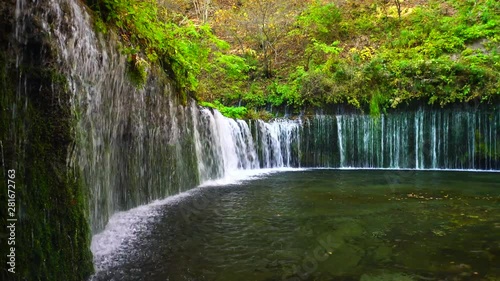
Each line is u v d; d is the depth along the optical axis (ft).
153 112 19.85
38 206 8.77
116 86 15.17
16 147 8.43
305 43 56.18
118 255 12.29
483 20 45.24
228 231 15.21
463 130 36.35
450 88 36.47
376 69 40.16
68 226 9.57
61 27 10.16
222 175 31.63
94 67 12.59
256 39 57.06
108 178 14.99
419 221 16.66
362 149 39.68
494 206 19.40
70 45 10.61
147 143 19.43
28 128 8.79
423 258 12.31
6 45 8.48
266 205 19.94
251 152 37.78
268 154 39.34
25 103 8.81
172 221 16.49
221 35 58.23
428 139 37.63
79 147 10.45
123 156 17.04
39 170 8.91
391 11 55.31
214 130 30.78
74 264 9.71
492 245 13.44
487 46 41.39
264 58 53.36
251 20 53.36
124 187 17.22
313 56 51.70
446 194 22.85
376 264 11.87
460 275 10.96
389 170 36.68
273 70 53.31
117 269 11.18
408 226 15.88
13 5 8.64
